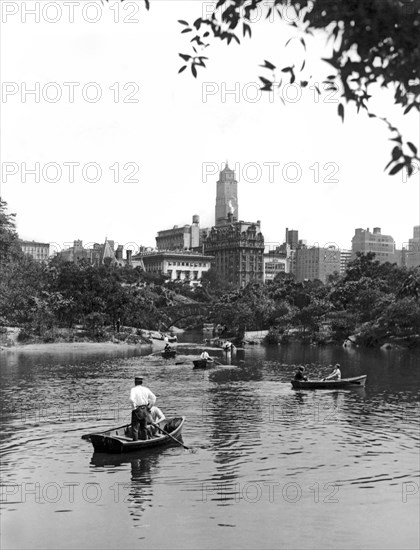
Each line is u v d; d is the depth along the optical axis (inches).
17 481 925.8
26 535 706.8
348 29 307.6
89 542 685.3
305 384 2069.4
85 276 5629.9
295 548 666.8
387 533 714.8
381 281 5999.0
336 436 1254.3
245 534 710.5
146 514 778.8
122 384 2193.7
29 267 5900.6
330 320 5497.1
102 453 1097.4
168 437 1165.7
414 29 299.1
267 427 1354.6
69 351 4298.7
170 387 2114.9
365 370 2790.4
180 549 665.0
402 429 1333.7
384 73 310.0
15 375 2536.9
